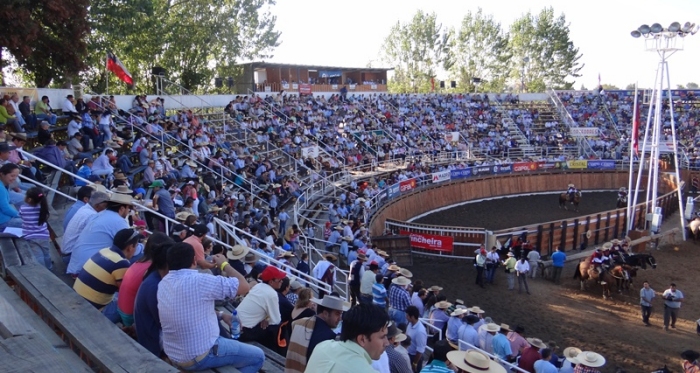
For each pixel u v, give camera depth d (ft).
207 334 17.51
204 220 52.21
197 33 161.79
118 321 21.48
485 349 43.93
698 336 62.69
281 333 25.76
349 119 154.30
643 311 66.03
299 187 98.32
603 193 158.81
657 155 112.16
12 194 33.32
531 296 75.61
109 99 87.10
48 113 70.13
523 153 171.22
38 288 20.34
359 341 12.40
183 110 106.01
